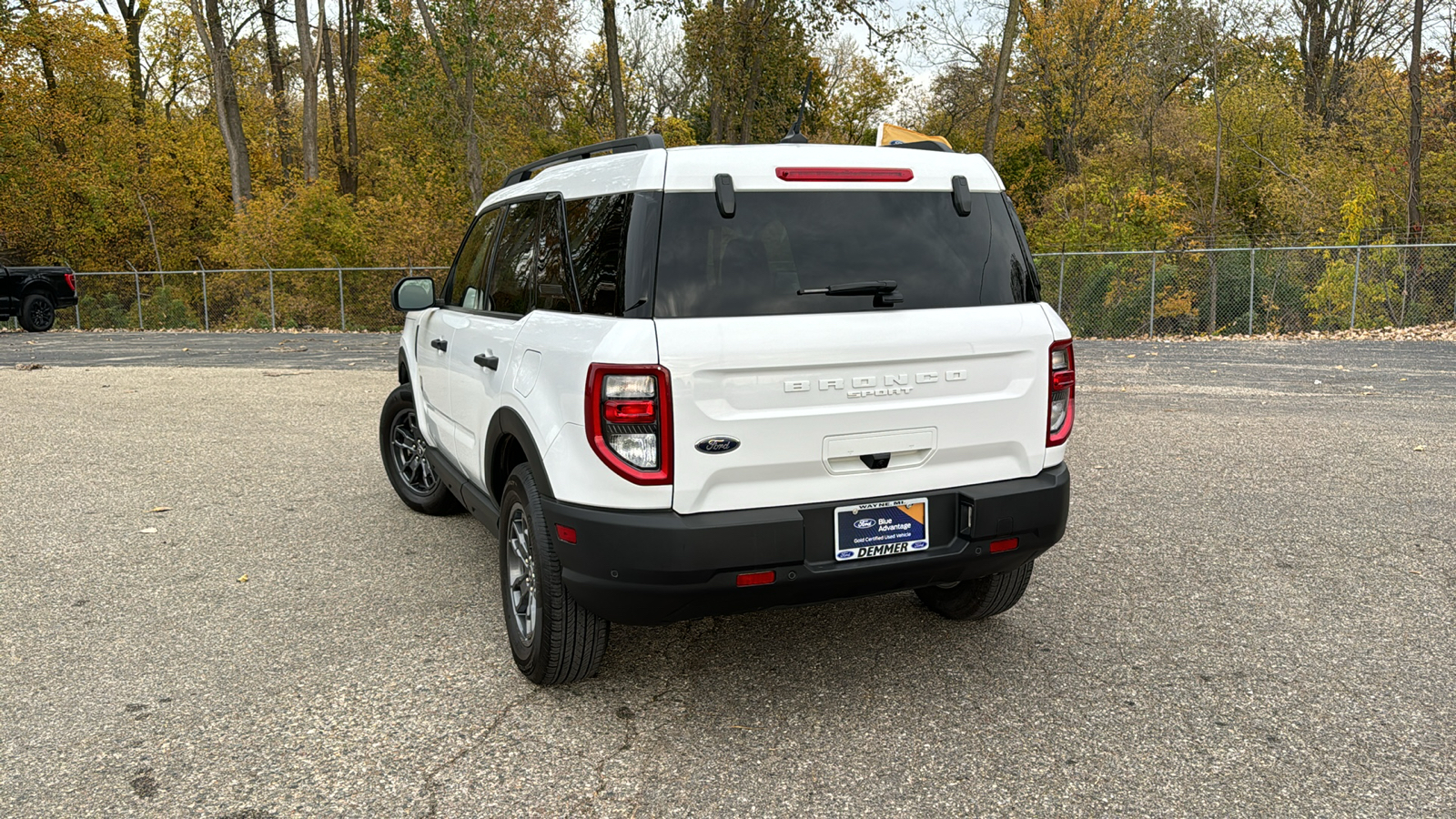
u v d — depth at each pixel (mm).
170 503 6430
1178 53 31906
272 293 26156
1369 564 4949
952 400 3299
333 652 3986
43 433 9109
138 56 39812
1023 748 3154
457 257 5109
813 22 30312
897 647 3990
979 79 37094
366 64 39781
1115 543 5355
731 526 3014
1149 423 9031
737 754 3139
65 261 35656
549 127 39156
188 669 3830
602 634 3455
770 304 3117
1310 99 31484
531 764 3084
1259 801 2820
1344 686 3568
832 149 3367
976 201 3521
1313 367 13352
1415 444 7832
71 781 2996
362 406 10633
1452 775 2947
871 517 3221
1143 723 3309
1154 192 26312
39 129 34250
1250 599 4484
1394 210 23031
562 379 3195
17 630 4250
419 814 2809
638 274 3070
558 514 3182
